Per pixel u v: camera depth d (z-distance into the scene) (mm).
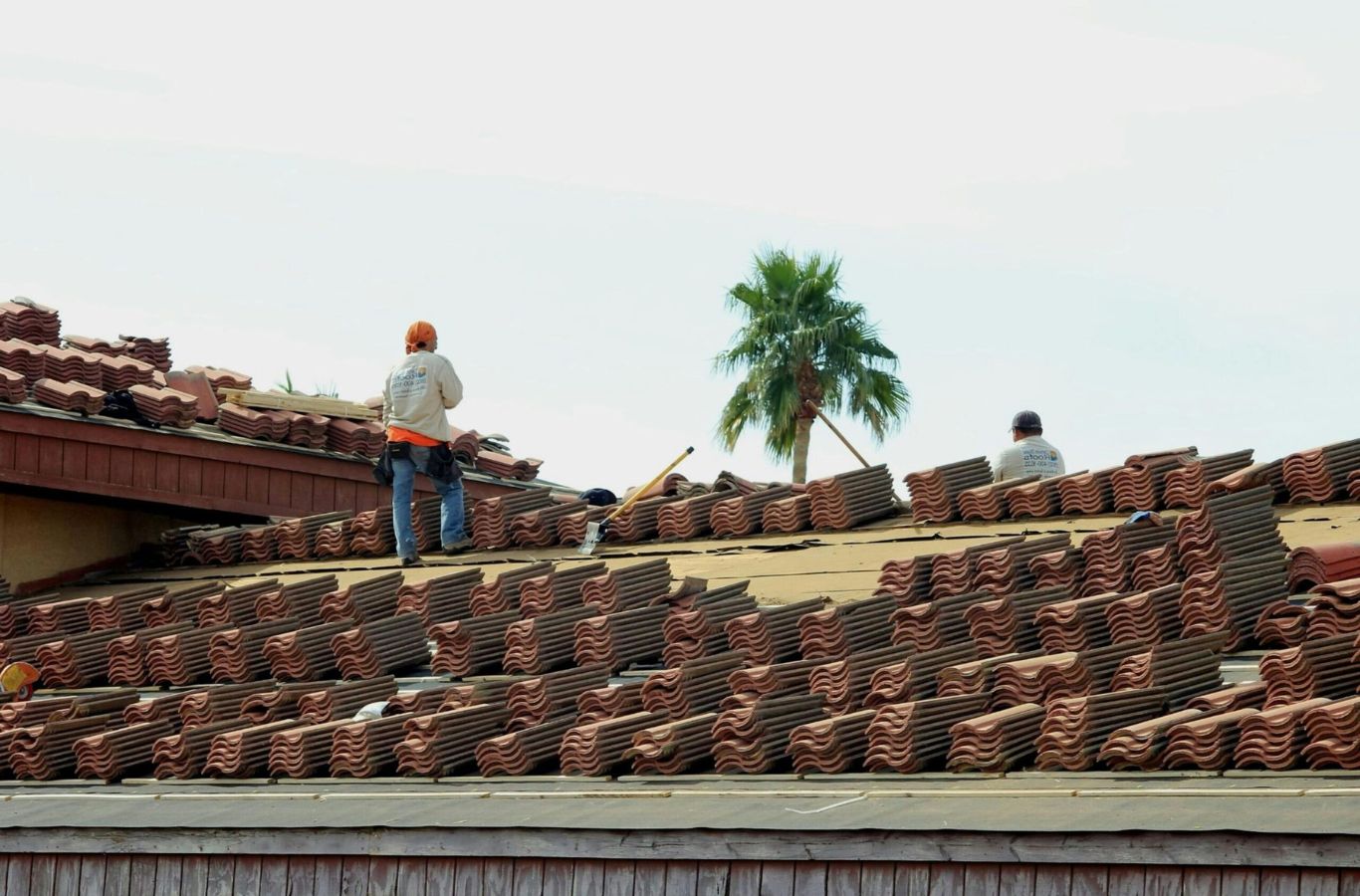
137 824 17109
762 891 13836
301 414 33188
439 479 28469
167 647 24062
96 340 33906
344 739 18391
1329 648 14867
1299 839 11633
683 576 24438
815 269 69812
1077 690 16156
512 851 14969
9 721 21500
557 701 18609
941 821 13148
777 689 17734
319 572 29000
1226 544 19000
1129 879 12312
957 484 25047
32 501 30953
